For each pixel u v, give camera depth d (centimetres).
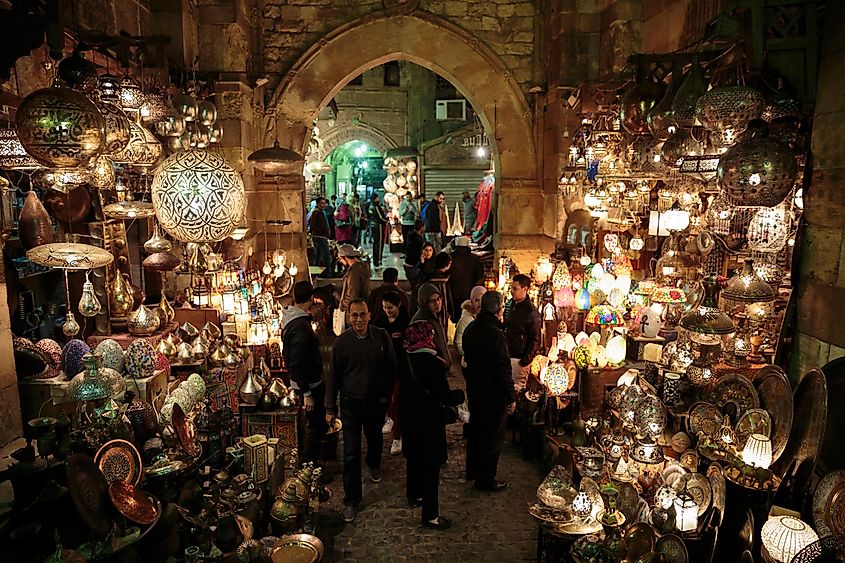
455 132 1741
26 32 260
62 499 238
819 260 321
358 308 409
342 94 1759
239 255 715
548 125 796
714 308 331
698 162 350
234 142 713
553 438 463
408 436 414
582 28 731
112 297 485
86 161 264
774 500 294
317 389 486
